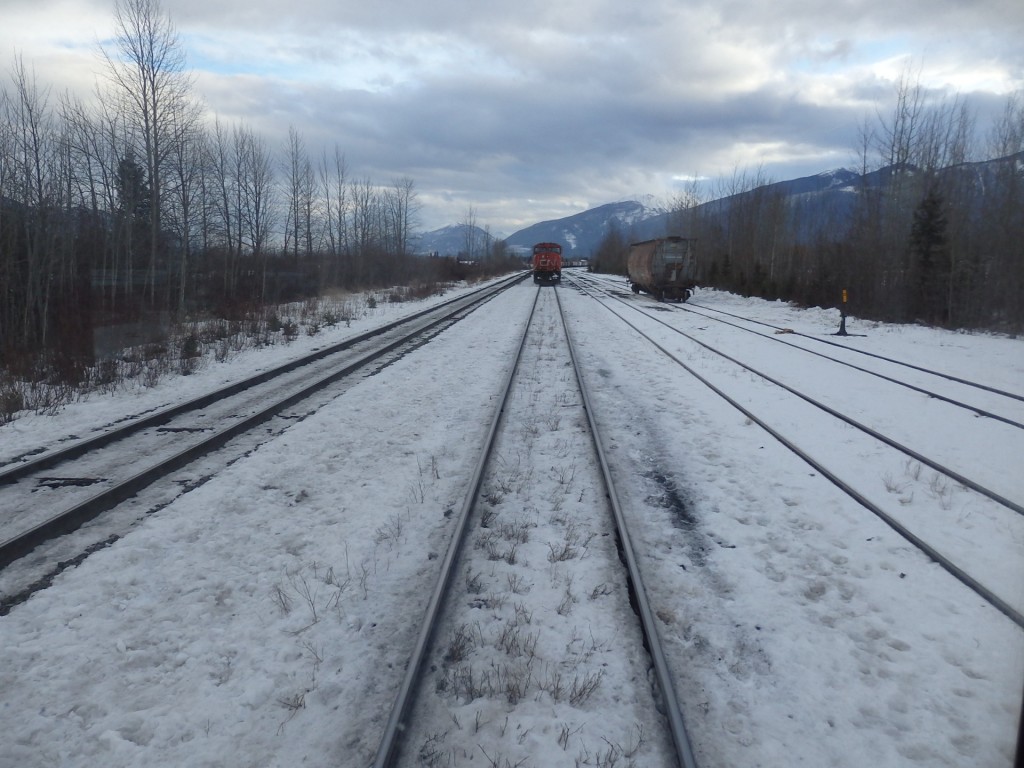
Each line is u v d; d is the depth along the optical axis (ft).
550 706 14.01
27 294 65.21
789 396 42.55
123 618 17.08
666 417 37.76
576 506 24.44
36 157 66.85
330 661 15.46
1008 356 61.62
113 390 44.65
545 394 43.14
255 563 20.07
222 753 12.75
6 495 25.53
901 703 14.24
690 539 22.09
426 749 12.75
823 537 22.20
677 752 12.46
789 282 132.46
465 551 20.71
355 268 165.68
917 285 92.02
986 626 16.94
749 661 15.70
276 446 31.48
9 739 13.02
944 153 114.32
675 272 127.34
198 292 103.19
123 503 24.57
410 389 44.21
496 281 235.61
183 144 81.30
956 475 27.40
